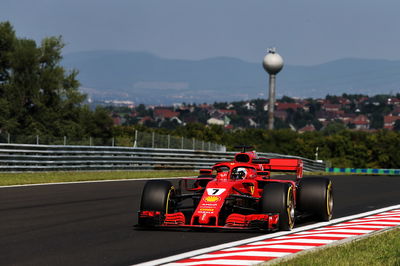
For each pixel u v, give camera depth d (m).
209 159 116.00
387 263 25.16
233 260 25.92
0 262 25.95
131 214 43.53
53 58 198.00
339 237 32.66
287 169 43.53
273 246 29.50
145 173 93.62
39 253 28.06
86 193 59.72
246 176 37.44
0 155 80.00
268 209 34.38
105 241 31.48
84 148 91.56
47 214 42.78
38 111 189.25
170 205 36.47
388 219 41.53
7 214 42.47
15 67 188.12
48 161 85.31
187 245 30.22
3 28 192.25
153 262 25.95
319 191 39.16
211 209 33.28
